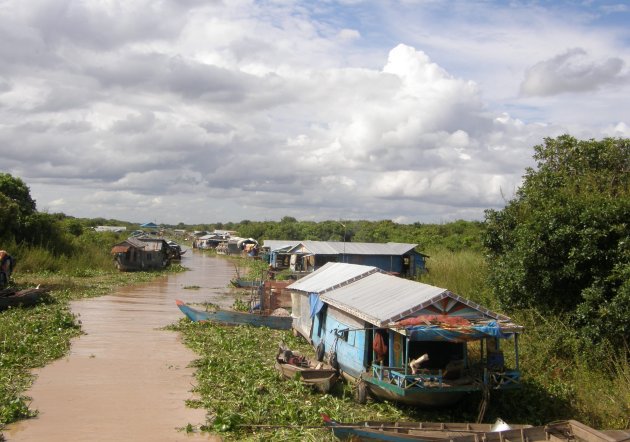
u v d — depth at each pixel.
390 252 46.69
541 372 17.89
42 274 45.56
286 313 29.12
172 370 19.34
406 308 15.28
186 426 14.15
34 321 25.34
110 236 76.94
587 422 14.69
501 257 22.31
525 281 19.72
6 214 47.62
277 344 23.70
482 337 14.45
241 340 23.64
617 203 18.25
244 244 96.94
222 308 34.34
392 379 14.93
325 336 20.34
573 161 23.27
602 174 21.52
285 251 56.66
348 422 13.47
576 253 18.28
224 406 15.25
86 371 18.91
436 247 53.50
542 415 15.27
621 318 16.44
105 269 54.69
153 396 16.53
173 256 77.00
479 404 15.13
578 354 17.80
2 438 13.16
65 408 15.29
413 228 75.44
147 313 31.36
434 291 16.03
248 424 13.98
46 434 13.48
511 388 14.78
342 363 17.98
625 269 16.72
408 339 14.32
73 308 32.09
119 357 20.94
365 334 16.36
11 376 17.72
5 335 22.02
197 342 23.47
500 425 12.77
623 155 22.50
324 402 15.68
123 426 14.12
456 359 15.75
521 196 24.09
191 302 37.00
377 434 12.01
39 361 19.73
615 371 16.55
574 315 18.56
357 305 17.23
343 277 22.34
